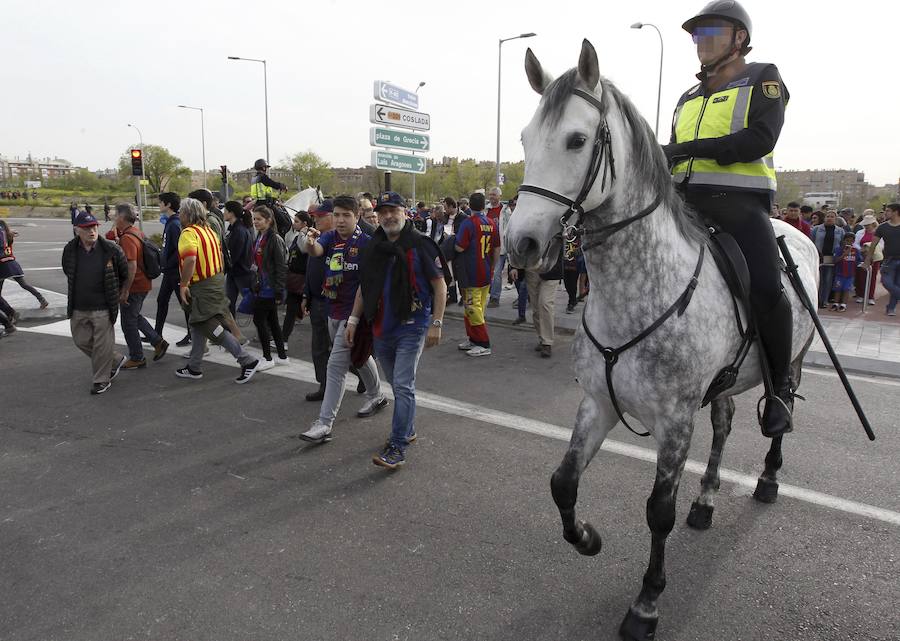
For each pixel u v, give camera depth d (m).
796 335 3.05
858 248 12.12
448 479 4.01
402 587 2.88
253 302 6.64
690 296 2.42
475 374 6.50
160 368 6.57
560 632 2.58
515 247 2.04
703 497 3.45
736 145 2.49
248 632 2.57
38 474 4.06
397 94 11.54
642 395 2.43
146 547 3.21
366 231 5.20
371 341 4.46
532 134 2.15
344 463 4.26
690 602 2.77
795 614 2.69
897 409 5.32
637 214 2.34
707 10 2.67
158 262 6.68
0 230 8.68
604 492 3.81
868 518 3.50
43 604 2.75
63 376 6.24
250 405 5.44
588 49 2.09
